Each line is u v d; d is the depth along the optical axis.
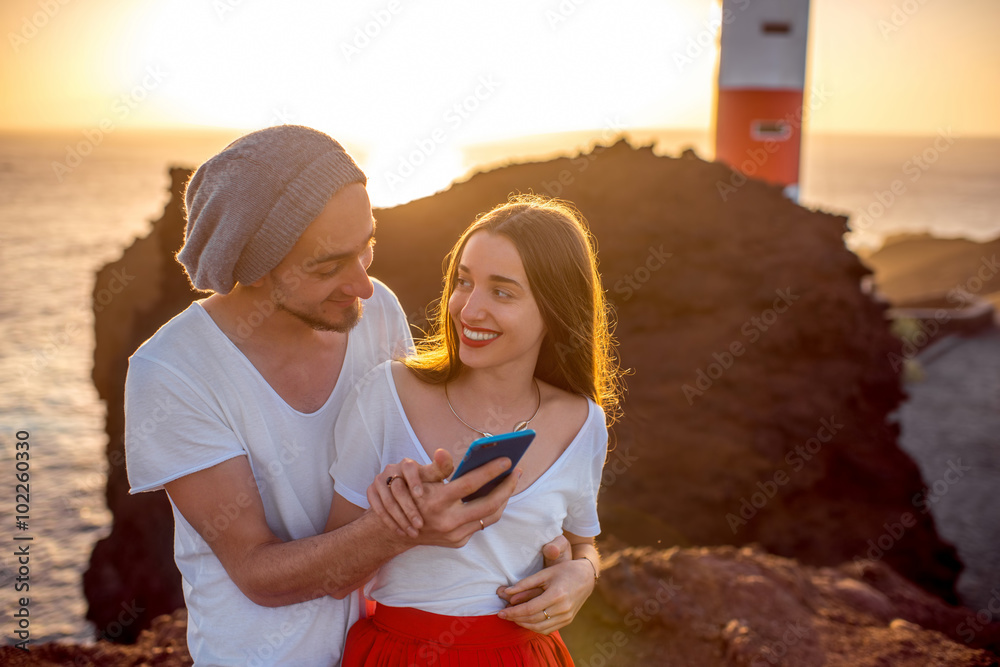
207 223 1.76
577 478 2.10
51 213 103.19
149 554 13.30
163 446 1.78
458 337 2.02
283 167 1.72
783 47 19.00
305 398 1.99
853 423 11.30
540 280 1.91
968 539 16.70
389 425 1.95
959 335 36.09
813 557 10.25
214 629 1.87
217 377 1.83
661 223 11.34
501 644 1.93
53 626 12.91
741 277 11.24
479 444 1.60
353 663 1.95
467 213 11.16
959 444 22.78
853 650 3.64
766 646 3.50
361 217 1.82
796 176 19.89
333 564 1.72
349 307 1.91
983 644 4.68
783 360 11.02
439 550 1.91
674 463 10.34
